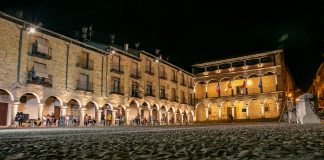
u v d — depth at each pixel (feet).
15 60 85.87
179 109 169.68
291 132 25.30
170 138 22.09
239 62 178.60
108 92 117.29
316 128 32.42
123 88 125.08
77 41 104.53
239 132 28.99
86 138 24.36
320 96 207.10
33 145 17.66
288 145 13.53
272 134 23.27
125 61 127.75
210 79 185.57
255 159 9.42
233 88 180.04
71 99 104.42
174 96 166.81
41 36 93.71
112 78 120.78
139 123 127.95
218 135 24.25
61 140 22.13
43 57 93.04
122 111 131.75
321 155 9.78
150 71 145.28
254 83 175.63
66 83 100.63
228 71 179.63
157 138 22.41
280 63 163.43
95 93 111.34
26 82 88.22
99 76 114.01
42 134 34.58
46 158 11.32
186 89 180.04
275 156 9.94
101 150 14.05
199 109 190.29
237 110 176.76
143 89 137.90
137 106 133.69
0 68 81.82
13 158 11.44
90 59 110.83
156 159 10.30
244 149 12.57
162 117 158.61
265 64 167.53
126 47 135.54
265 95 165.78
